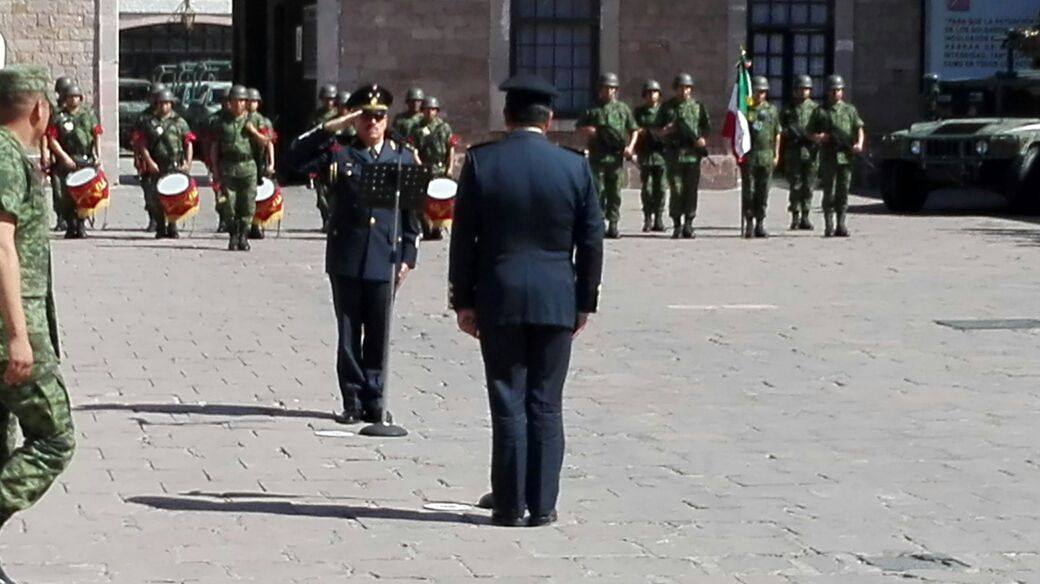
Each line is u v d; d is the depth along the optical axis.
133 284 40.59
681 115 53.66
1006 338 33.81
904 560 18.58
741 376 29.70
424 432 24.97
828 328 35.03
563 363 19.95
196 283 40.97
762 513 20.52
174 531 19.42
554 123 70.31
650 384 28.92
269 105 78.62
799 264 46.59
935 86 65.94
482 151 19.94
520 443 19.75
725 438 24.73
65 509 20.30
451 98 69.69
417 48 69.31
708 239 53.44
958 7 71.75
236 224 48.25
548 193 19.62
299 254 47.50
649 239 53.34
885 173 63.06
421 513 20.41
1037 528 19.97
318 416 25.88
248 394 27.48
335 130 25.22
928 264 46.56
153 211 52.34
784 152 55.81
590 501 21.06
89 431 24.52
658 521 20.12
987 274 44.28
